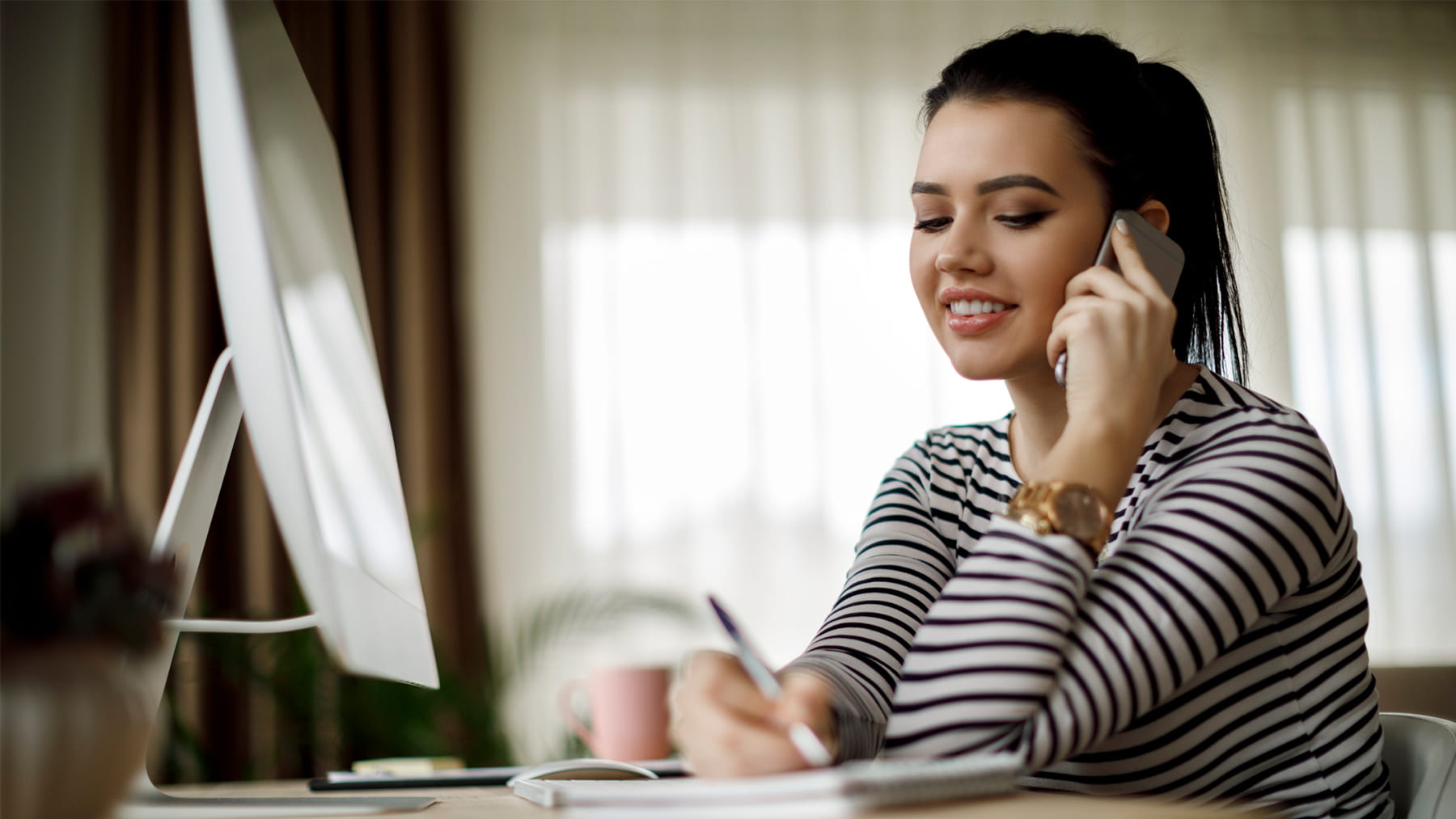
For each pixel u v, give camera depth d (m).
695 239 3.22
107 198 2.99
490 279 3.12
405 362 2.93
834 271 3.24
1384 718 0.93
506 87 3.21
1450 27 3.60
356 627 0.61
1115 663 0.66
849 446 3.17
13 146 3.01
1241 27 3.50
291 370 0.57
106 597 0.43
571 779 0.85
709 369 3.16
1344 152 3.50
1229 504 0.72
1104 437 0.72
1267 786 0.79
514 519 3.06
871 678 0.86
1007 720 0.64
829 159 3.29
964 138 0.88
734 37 3.31
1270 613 0.79
